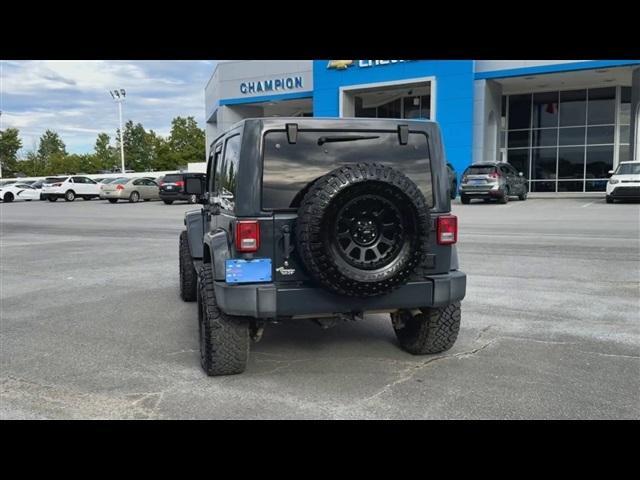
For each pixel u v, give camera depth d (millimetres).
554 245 11922
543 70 26594
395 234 4227
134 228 18234
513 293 7707
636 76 25594
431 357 5172
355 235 4172
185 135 92375
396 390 4387
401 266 4219
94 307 7379
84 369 4969
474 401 4164
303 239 4102
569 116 31281
